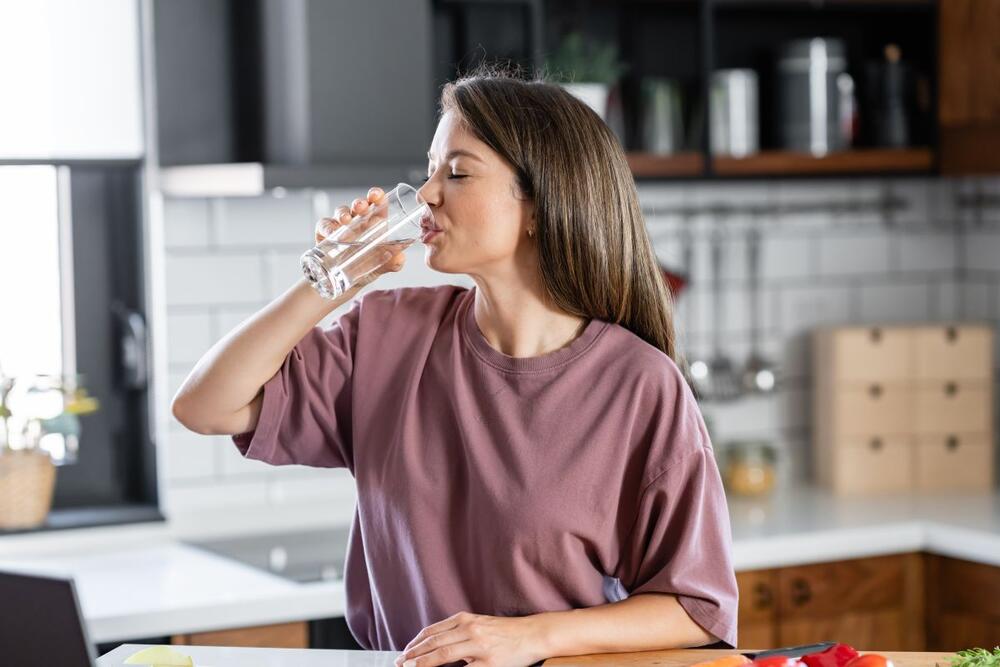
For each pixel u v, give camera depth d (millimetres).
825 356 3973
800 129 3787
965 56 3789
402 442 1799
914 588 3449
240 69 3463
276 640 2818
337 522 3535
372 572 1843
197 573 3027
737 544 3234
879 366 3918
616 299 1771
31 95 3342
